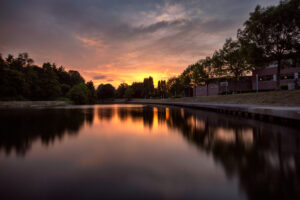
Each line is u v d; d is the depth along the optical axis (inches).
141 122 489.4
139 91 4899.1
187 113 802.2
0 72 1758.1
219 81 1956.2
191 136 293.9
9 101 1632.6
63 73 3713.1
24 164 165.3
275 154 192.4
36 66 2881.4
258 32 884.6
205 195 110.5
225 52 1390.3
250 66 1274.6
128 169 152.9
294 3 802.2
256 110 521.3
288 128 363.3
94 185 123.0
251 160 174.6
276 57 906.1
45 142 256.7
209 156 188.1
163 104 2139.5
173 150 212.4
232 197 108.3
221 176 138.3
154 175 140.1
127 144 243.8
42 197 107.2
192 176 138.5
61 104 2348.7
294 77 1417.3
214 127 384.8
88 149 218.2
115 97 5457.7
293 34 832.3
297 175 138.3
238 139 267.4
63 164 165.5
